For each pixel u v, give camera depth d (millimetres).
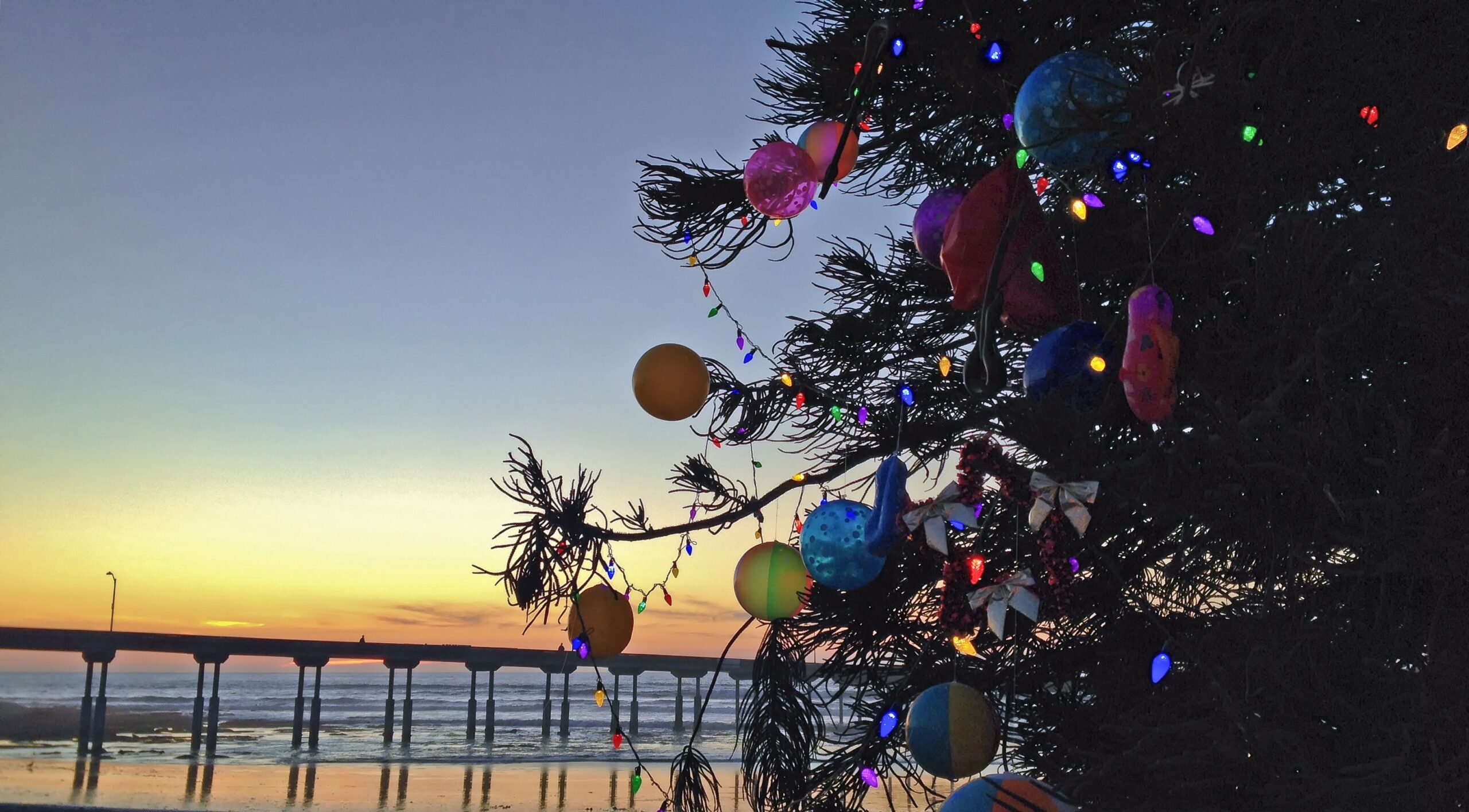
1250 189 1932
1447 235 1677
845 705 3480
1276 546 1831
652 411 3170
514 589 3008
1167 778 1682
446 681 82000
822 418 3881
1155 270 2223
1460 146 1731
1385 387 1677
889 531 2188
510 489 3033
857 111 2338
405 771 21797
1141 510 1947
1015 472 1921
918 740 2121
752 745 3645
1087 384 1896
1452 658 1531
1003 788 2000
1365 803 1468
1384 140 1872
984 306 1780
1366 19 1859
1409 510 1536
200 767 22516
